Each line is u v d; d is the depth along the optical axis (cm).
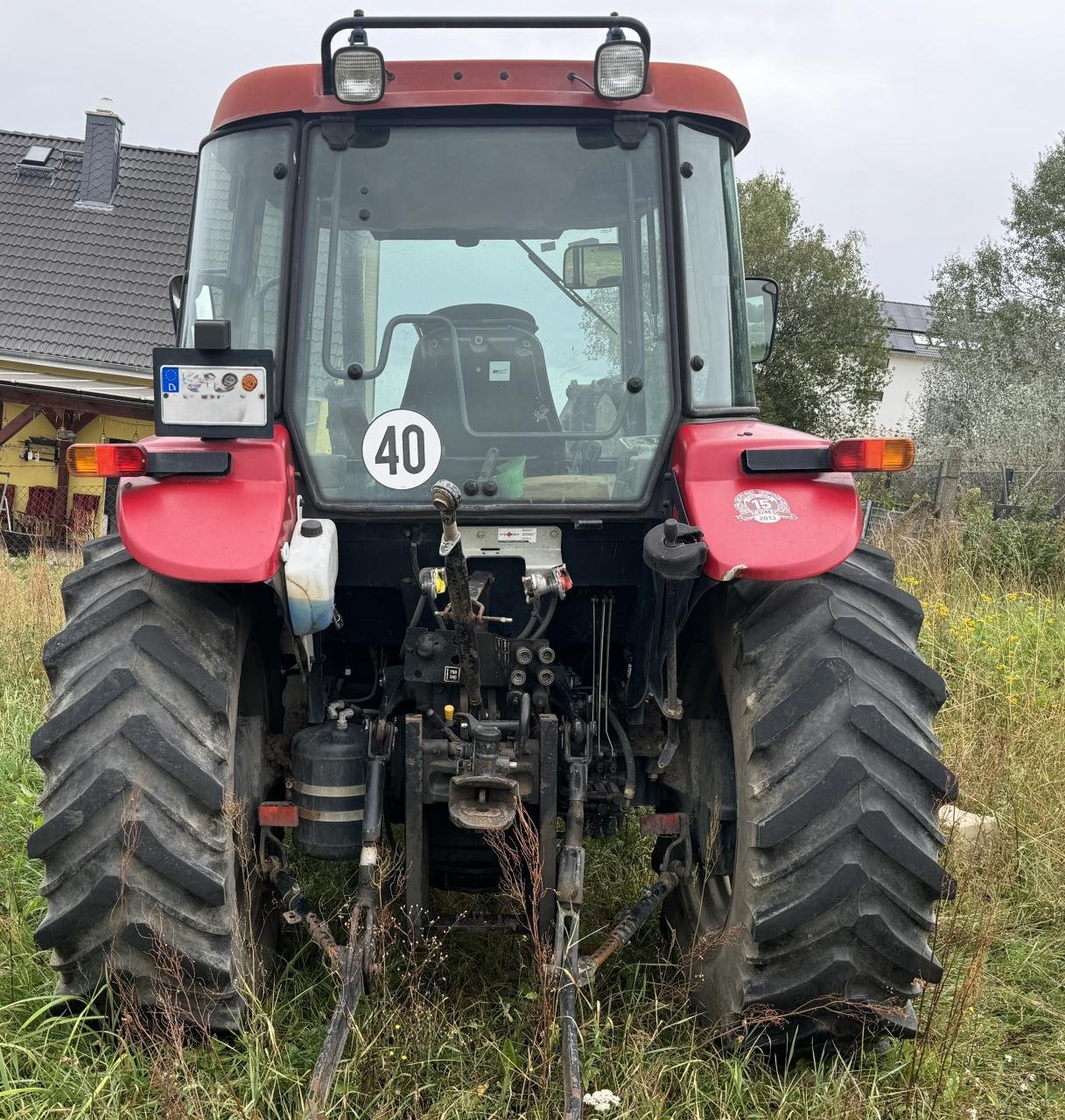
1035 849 417
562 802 319
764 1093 277
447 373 314
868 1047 290
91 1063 271
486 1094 267
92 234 2330
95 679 271
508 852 302
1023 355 2909
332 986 311
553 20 305
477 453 312
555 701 318
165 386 276
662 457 310
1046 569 1029
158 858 262
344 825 300
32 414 1803
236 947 273
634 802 341
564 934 281
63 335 2152
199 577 264
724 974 288
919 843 267
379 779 301
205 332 272
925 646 661
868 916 265
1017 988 334
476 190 316
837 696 273
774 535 273
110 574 295
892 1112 273
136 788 264
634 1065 270
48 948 271
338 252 314
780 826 265
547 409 314
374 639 335
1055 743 504
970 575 940
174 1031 256
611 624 329
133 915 263
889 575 312
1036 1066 299
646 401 314
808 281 3039
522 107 313
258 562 265
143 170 2459
